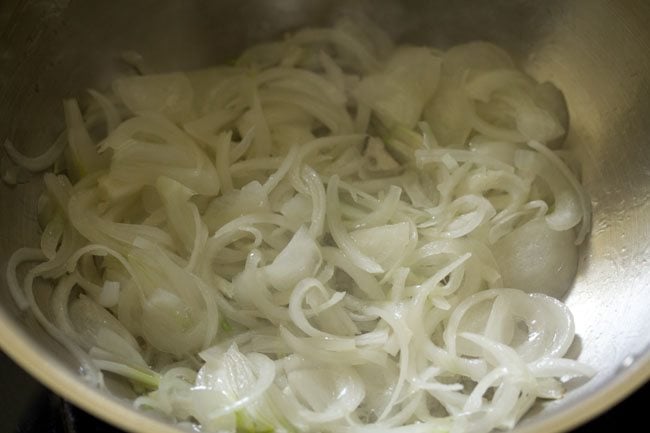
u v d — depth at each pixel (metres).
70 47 0.45
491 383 0.41
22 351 0.36
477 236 0.45
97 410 0.36
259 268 0.43
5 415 0.41
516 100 0.48
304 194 0.45
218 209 0.45
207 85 0.48
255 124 0.47
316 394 0.41
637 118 0.45
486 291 0.44
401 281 0.44
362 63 0.49
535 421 0.38
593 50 0.47
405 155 0.48
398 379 0.42
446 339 0.43
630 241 0.44
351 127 0.48
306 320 0.42
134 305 0.43
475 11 0.48
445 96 0.48
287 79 0.48
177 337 0.42
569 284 0.46
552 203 0.47
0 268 0.41
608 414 0.41
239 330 0.43
